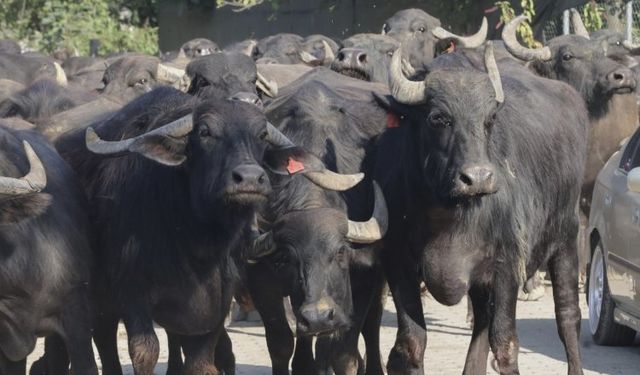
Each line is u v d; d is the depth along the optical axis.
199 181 20.98
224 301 22.39
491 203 21.92
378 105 22.20
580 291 37.34
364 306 23.44
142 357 21.83
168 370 25.14
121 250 21.98
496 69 21.36
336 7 67.44
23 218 20.16
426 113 21.14
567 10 49.34
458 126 20.67
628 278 27.19
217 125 20.83
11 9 94.56
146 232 21.81
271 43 48.16
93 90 35.94
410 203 22.11
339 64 32.88
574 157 25.03
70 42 89.69
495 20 56.22
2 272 20.36
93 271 22.52
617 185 28.44
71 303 21.28
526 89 24.41
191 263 21.84
